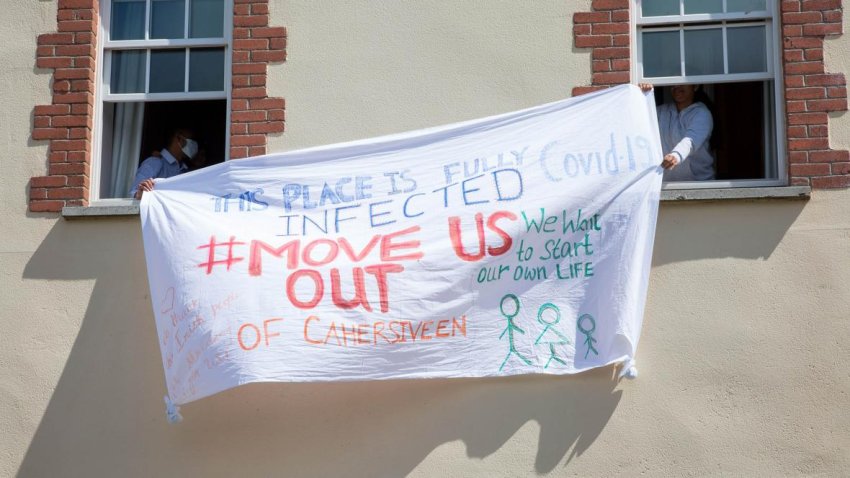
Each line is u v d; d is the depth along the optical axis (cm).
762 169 923
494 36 934
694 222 871
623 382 840
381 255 853
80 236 917
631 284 837
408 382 854
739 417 830
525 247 852
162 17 993
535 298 841
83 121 948
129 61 988
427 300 841
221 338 826
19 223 923
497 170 873
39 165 939
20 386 888
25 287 908
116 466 864
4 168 938
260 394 865
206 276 848
